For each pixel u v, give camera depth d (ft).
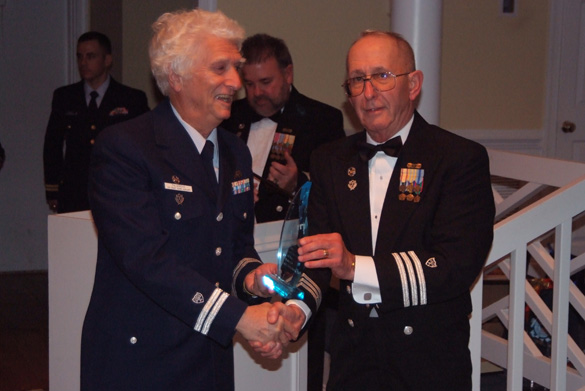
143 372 5.79
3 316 15.30
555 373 8.25
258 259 6.50
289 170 9.32
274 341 5.76
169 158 5.76
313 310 6.45
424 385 6.10
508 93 16.29
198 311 5.55
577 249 16.48
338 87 14.02
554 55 16.42
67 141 14.98
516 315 8.07
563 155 16.81
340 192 6.42
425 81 11.68
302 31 13.66
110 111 14.96
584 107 16.79
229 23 5.84
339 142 6.82
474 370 7.93
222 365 6.14
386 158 6.38
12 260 18.56
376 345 6.17
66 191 15.02
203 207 5.83
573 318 11.61
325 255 5.75
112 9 16.75
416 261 5.85
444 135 6.31
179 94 5.83
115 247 5.56
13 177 18.25
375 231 6.31
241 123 10.34
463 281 5.87
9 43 17.83
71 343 8.02
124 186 5.59
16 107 18.04
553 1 16.25
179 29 5.70
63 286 7.97
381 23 14.10
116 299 5.81
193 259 5.80
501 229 7.91
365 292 5.94
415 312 6.11
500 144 16.40
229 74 5.79
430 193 6.08
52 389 8.21
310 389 9.80
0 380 12.06
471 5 15.75
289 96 10.25
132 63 16.46
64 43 18.26
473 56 15.93
